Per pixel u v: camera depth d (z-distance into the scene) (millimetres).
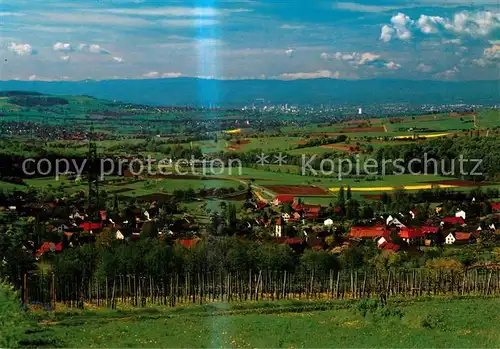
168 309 66000
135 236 109500
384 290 75375
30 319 47875
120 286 74375
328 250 101938
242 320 52781
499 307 56000
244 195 153750
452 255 98312
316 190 159750
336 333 41469
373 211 138000
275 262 83750
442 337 38656
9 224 113500
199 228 117688
